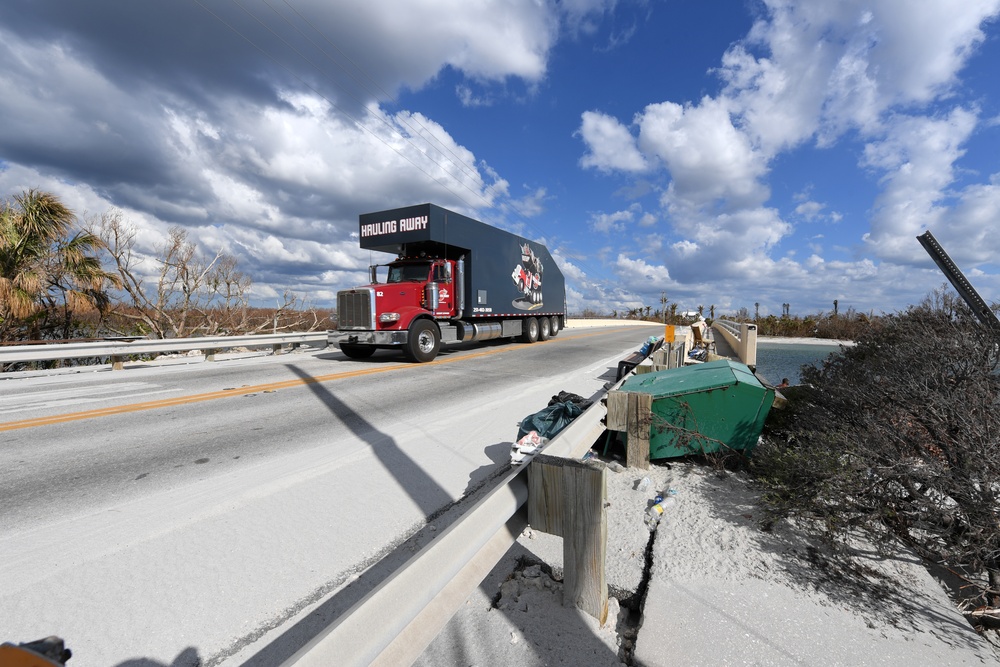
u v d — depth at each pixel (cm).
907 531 261
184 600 210
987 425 247
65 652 79
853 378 364
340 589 220
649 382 434
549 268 1900
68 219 1100
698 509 302
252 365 1023
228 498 322
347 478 361
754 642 183
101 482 350
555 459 202
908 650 181
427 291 1130
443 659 173
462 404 627
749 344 903
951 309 379
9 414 562
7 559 242
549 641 183
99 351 914
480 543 165
